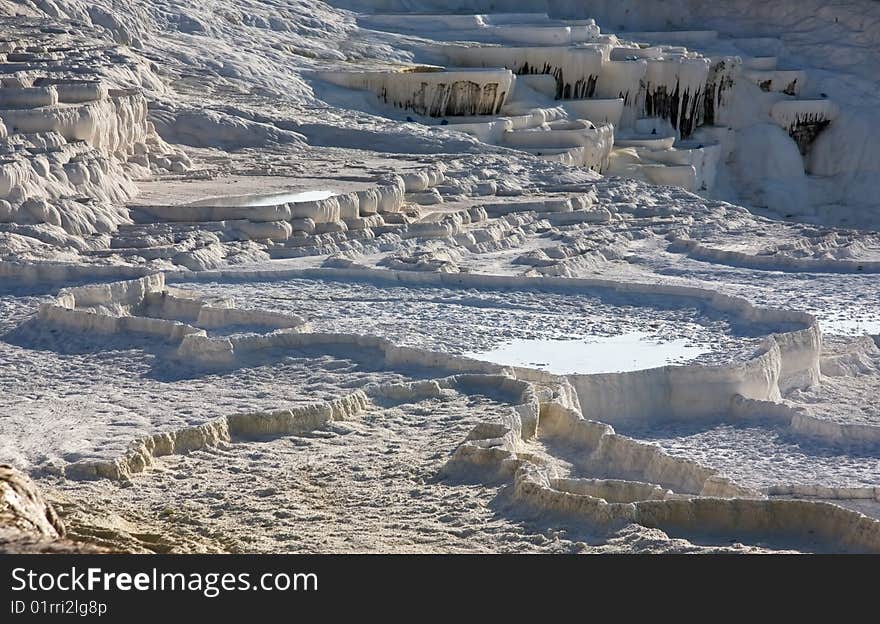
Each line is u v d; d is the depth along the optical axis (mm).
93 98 64250
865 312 52250
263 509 25547
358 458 29203
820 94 132375
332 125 88688
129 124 69438
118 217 58688
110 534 21406
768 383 40875
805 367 43969
